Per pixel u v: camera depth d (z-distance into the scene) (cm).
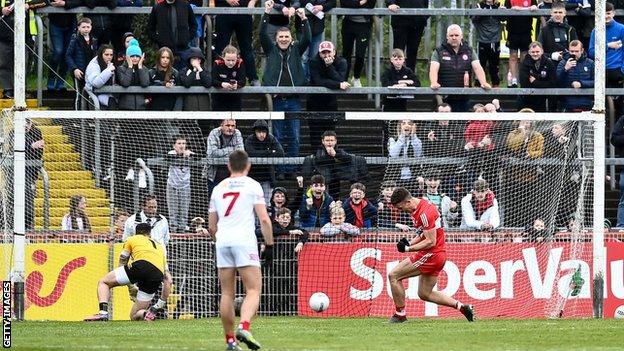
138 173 4919
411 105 6059
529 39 5828
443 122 5197
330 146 5000
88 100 5400
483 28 5794
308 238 4706
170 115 4559
